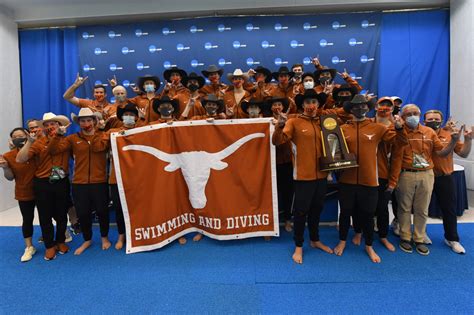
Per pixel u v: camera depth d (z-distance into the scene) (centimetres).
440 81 489
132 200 294
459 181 392
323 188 277
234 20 496
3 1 482
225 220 302
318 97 269
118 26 507
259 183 301
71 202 344
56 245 305
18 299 226
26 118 532
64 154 297
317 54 494
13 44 515
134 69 509
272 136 276
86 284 244
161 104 308
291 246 306
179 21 501
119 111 303
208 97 309
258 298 221
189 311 208
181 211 313
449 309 207
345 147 259
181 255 289
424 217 293
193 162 305
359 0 476
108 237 342
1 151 491
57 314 208
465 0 450
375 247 303
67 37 520
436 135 293
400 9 489
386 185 295
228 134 301
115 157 289
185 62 504
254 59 498
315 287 234
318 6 486
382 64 490
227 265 269
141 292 231
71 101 390
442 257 280
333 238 328
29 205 296
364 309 207
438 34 485
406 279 244
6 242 338
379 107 293
